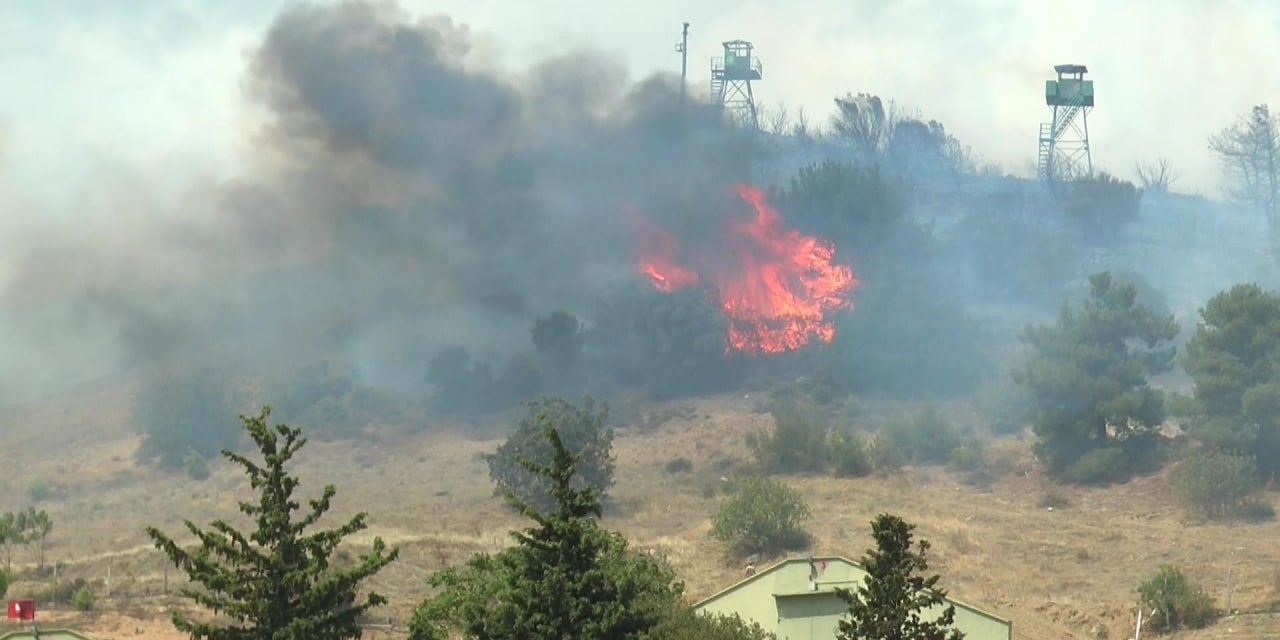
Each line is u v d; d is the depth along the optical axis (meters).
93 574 133.00
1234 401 168.75
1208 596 124.50
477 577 81.25
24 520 147.62
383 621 117.25
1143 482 169.88
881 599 68.56
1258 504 156.75
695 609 93.81
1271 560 139.62
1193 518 157.62
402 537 147.38
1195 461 160.50
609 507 170.62
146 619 110.94
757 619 95.62
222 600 64.31
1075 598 130.62
